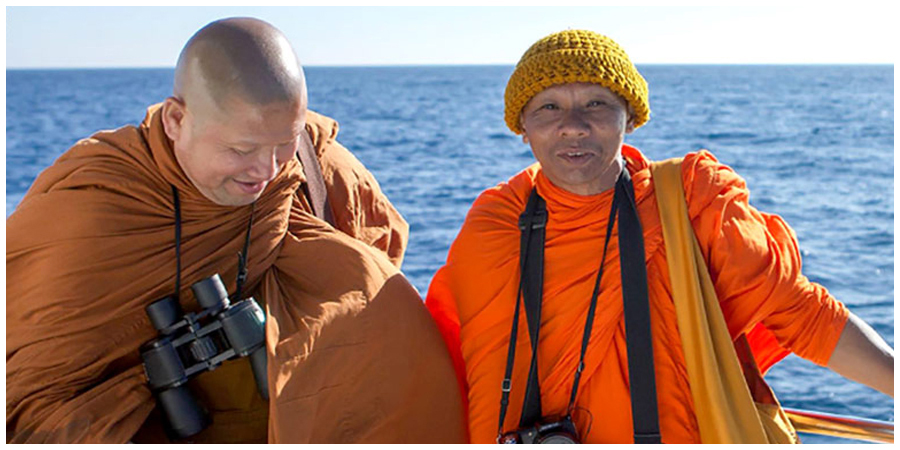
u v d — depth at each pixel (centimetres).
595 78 286
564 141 288
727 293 293
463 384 318
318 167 330
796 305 295
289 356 289
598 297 294
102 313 293
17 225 291
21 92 6694
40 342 291
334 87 7600
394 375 297
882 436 313
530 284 299
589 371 293
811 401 657
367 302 301
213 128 276
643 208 298
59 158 298
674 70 10856
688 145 2747
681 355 292
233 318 294
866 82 7512
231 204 299
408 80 9531
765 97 5250
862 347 294
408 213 1384
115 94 6394
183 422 298
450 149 2617
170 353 295
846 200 1645
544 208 303
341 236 315
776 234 303
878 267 1071
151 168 295
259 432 312
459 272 312
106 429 288
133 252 294
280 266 314
